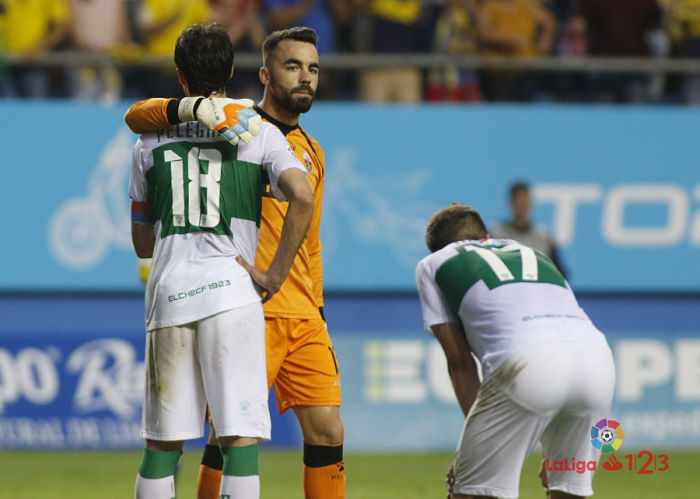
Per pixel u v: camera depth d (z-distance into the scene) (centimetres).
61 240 3088
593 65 3459
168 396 1277
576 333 1295
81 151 3112
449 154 3192
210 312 1261
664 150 3234
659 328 3212
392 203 3162
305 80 1571
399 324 3156
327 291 3134
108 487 2362
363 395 3106
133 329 3092
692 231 3225
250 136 1272
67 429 3033
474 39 3497
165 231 1299
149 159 1314
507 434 1291
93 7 3350
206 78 1327
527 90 3525
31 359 3047
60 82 3369
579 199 3206
